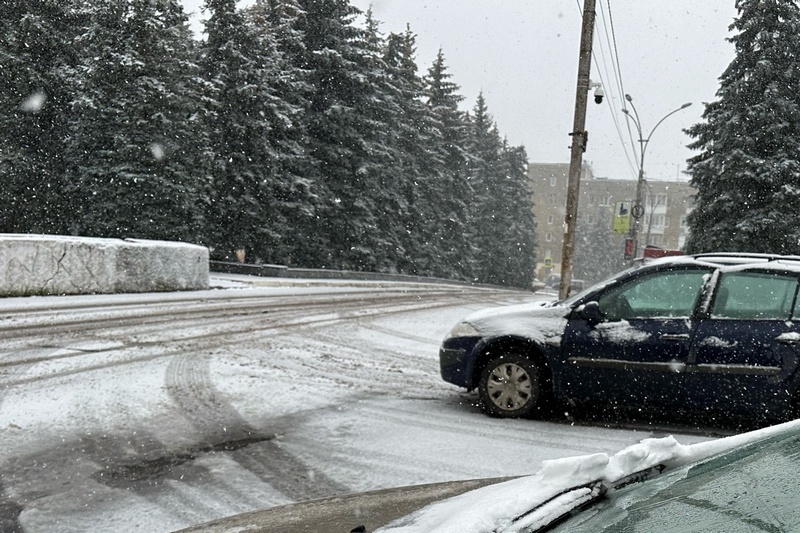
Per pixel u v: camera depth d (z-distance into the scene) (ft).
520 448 17.62
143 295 52.65
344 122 124.06
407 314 51.88
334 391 23.76
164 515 12.72
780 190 91.50
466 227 185.98
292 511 9.72
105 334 33.09
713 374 18.93
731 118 94.68
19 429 17.80
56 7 96.58
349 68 126.21
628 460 7.22
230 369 26.32
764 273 19.45
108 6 85.81
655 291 20.45
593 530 5.62
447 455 16.85
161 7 89.51
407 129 153.38
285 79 104.06
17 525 12.19
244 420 19.54
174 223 92.32
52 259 48.85
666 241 373.81
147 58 88.28
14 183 92.68
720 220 97.30
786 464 6.20
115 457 15.98
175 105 89.25
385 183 138.41
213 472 15.16
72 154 94.68
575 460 6.95
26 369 24.59
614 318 20.44
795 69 93.61
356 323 44.01
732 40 99.19
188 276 60.18
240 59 100.89
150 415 19.58
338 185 125.70
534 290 239.30
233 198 102.42
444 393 24.40
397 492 10.47
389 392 24.12
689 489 6.12
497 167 215.92
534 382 20.84
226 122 101.04
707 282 19.83
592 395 20.18
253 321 41.39
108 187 89.30
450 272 180.96
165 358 27.73
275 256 110.73
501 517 6.15
